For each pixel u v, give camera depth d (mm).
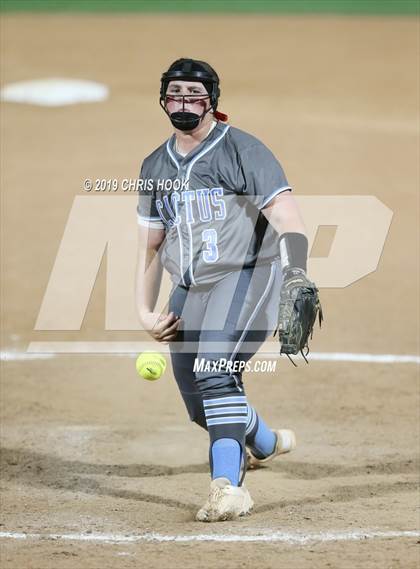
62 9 83750
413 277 31703
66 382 24219
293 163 42125
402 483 17828
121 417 22078
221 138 15656
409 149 44719
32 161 43594
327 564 13484
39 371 24906
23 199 38844
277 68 60812
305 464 19047
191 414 16906
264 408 22453
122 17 79562
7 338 27016
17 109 52938
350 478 18172
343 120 49656
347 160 42844
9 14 81312
